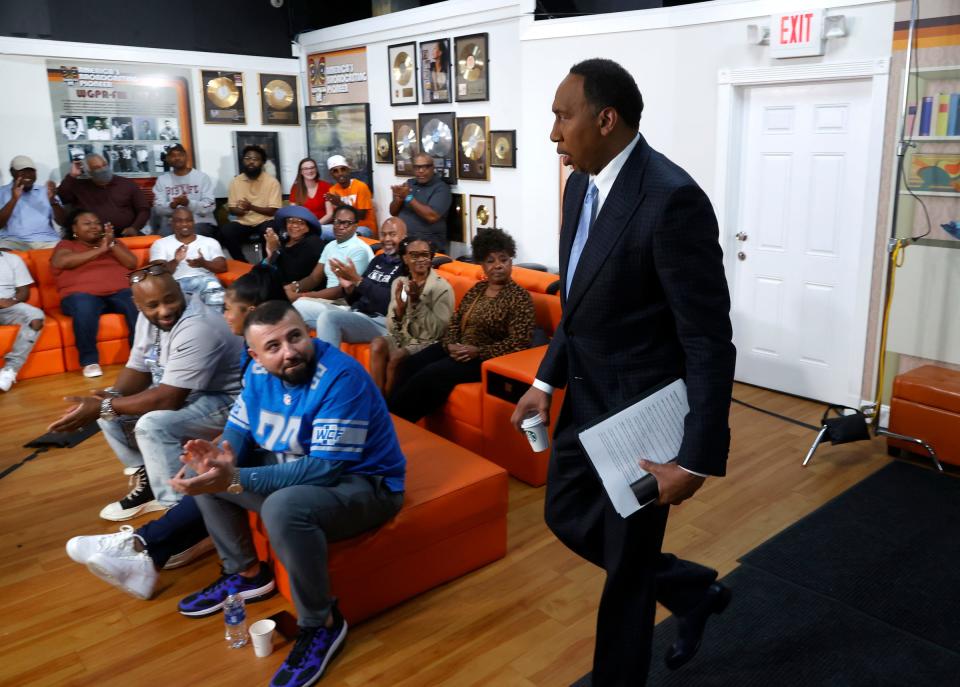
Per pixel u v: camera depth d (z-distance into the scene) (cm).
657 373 162
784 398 452
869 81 393
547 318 398
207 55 755
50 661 229
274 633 240
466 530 266
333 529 223
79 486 346
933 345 383
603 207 158
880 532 295
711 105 455
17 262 496
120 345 532
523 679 217
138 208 657
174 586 267
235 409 243
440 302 394
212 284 531
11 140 674
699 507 319
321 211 728
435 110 668
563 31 519
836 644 229
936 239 372
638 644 170
